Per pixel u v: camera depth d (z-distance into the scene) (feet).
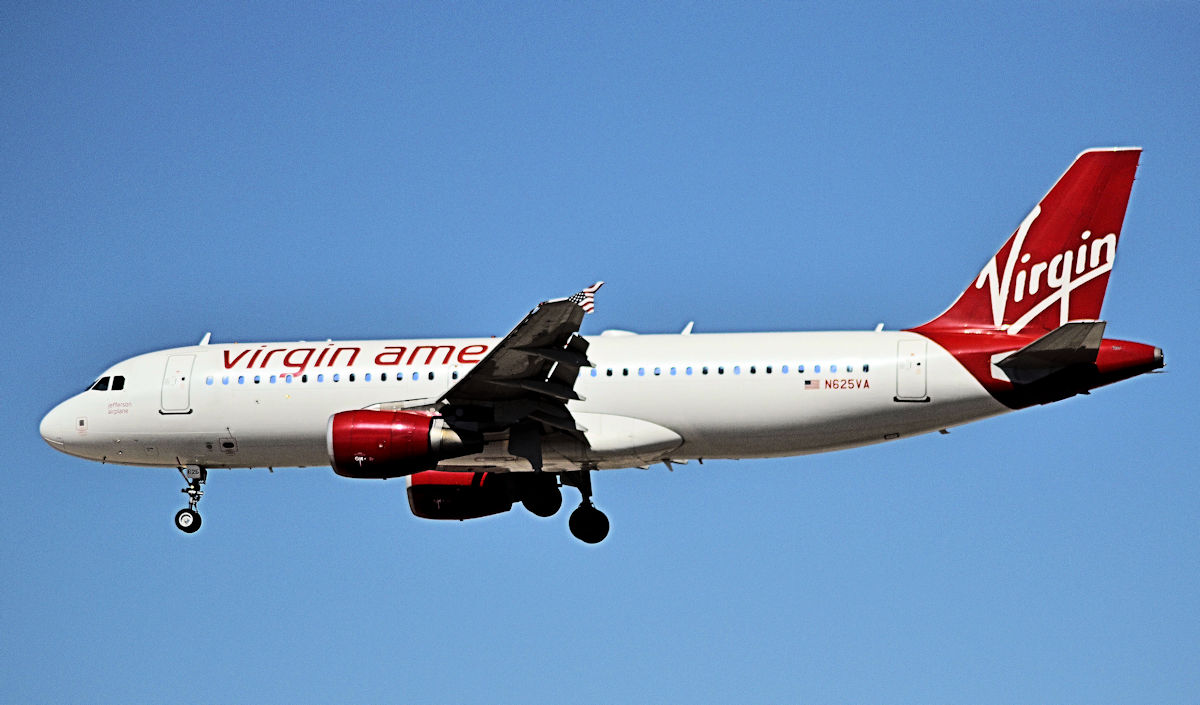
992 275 369.09
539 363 340.59
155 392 390.01
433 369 378.73
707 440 367.25
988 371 354.54
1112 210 363.76
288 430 383.86
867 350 361.71
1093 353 345.72
